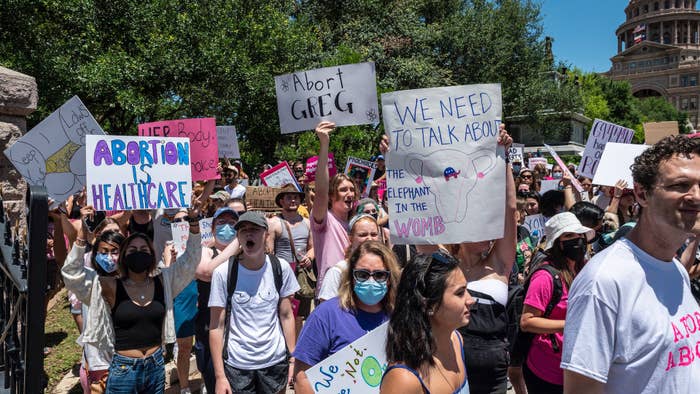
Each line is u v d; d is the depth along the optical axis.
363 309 2.70
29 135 4.14
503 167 3.28
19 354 2.61
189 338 4.62
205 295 4.08
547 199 5.74
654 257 1.81
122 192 3.93
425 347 1.95
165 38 15.01
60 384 4.83
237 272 3.60
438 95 3.36
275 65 17.89
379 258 2.62
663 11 119.44
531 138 33.53
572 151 32.22
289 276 3.77
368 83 4.70
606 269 1.77
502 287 3.12
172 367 5.31
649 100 86.25
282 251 5.34
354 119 4.73
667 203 1.72
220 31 15.85
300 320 5.64
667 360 1.72
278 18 18.16
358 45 23.78
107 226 3.84
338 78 4.73
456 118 3.34
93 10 14.14
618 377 1.75
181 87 15.89
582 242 3.25
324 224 4.05
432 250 3.45
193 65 15.23
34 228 2.26
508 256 3.26
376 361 2.33
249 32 16.95
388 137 3.47
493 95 3.31
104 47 15.20
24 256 2.63
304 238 5.73
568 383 1.80
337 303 2.71
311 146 17.12
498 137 3.29
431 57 26.30
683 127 83.50
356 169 8.34
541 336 3.27
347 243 4.10
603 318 1.74
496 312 3.04
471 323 3.00
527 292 3.28
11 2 12.16
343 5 25.78
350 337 2.63
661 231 1.76
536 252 4.25
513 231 3.29
